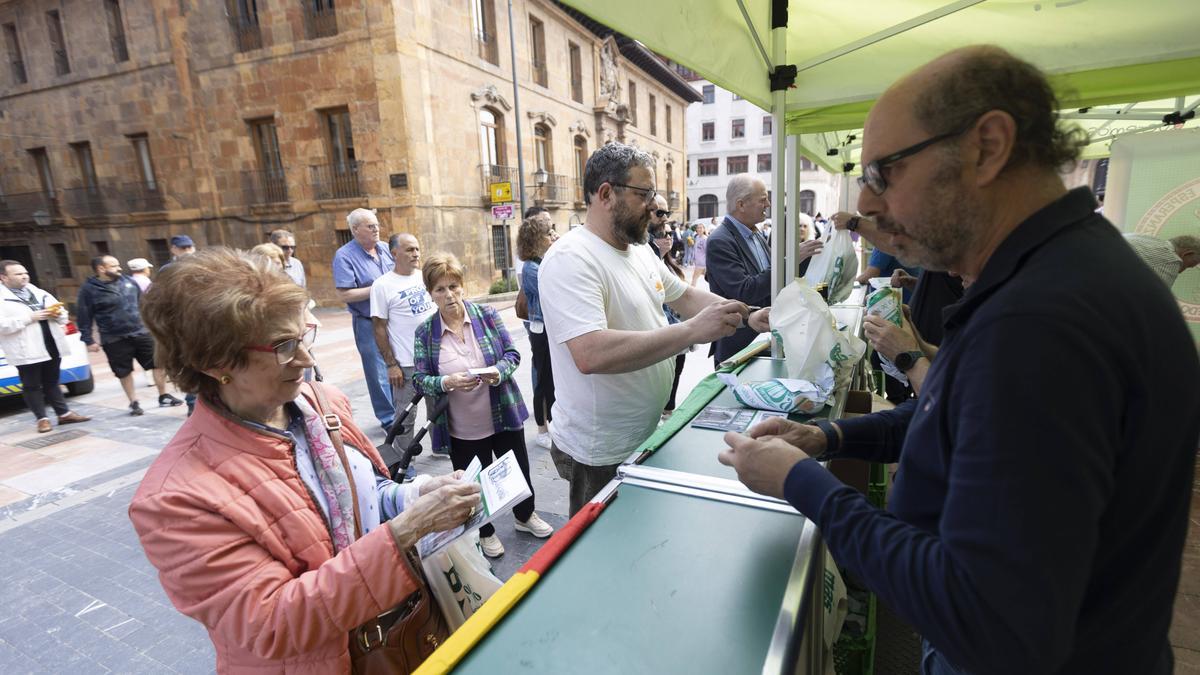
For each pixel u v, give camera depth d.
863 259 6.62
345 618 0.95
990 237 0.68
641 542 0.97
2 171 17.36
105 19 14.30
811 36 2.33
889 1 2.02
